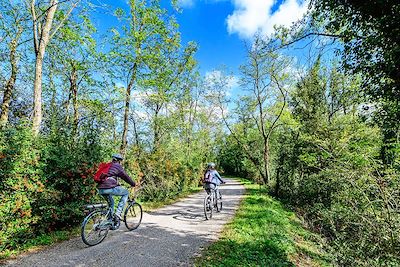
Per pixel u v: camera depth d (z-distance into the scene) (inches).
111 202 283.7
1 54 589.9
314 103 671.1
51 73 641.0
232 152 2047.2
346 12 283.9
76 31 565.0
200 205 565.6
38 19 471.8
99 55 589.6
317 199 546.9
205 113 1401.3
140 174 550.9
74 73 636.7
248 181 1514.5
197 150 1182.3
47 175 290.0
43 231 280.4
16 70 582.2
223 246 269.4
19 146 253.3
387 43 248.2
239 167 2098.9
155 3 637.3
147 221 375.6
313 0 315.9
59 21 531.5
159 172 665.0
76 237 286.4
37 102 414.3
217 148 2101.4
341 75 637.9
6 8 536.1
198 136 1293.1
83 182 327.3
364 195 288.4
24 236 257.3
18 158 250.2
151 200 615.2
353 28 291.1
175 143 813.9
